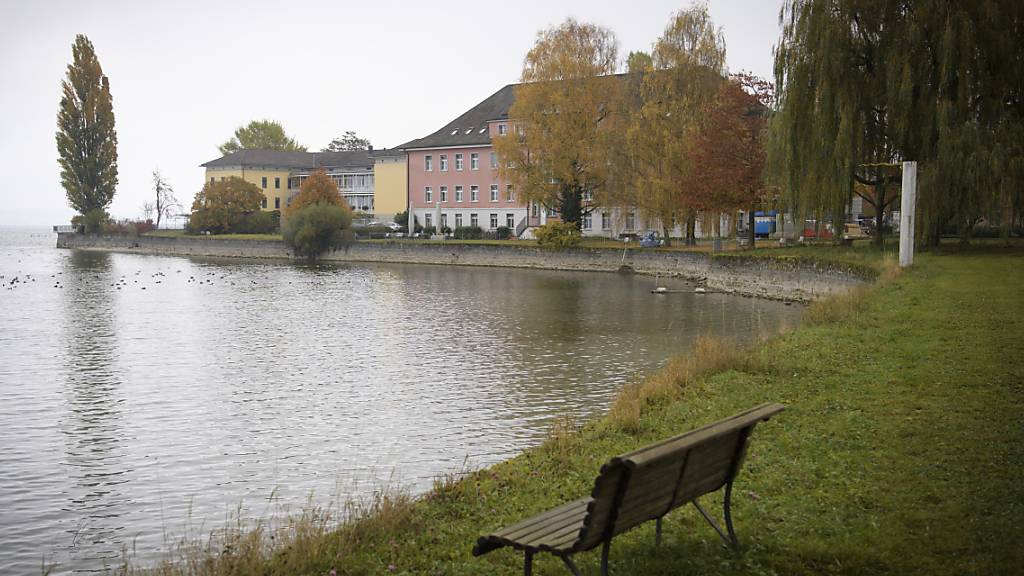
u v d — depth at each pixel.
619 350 26.83
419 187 95.50
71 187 113.06
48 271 69.94
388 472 14.38
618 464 5.40
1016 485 8.02
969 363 14.14
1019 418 10.58
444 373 23.45
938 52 34.28
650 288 49.47
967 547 6.60
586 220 83.00
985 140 33.56
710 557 6.79
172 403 20.47
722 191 52.03
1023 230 48.03
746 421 6.61
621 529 5.99
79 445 16.80
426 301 44.06
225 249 94.75
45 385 22.83
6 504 13.41
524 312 38.09
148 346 29.81
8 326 35.66
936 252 35.91
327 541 7.95
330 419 18.41
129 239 108.38
